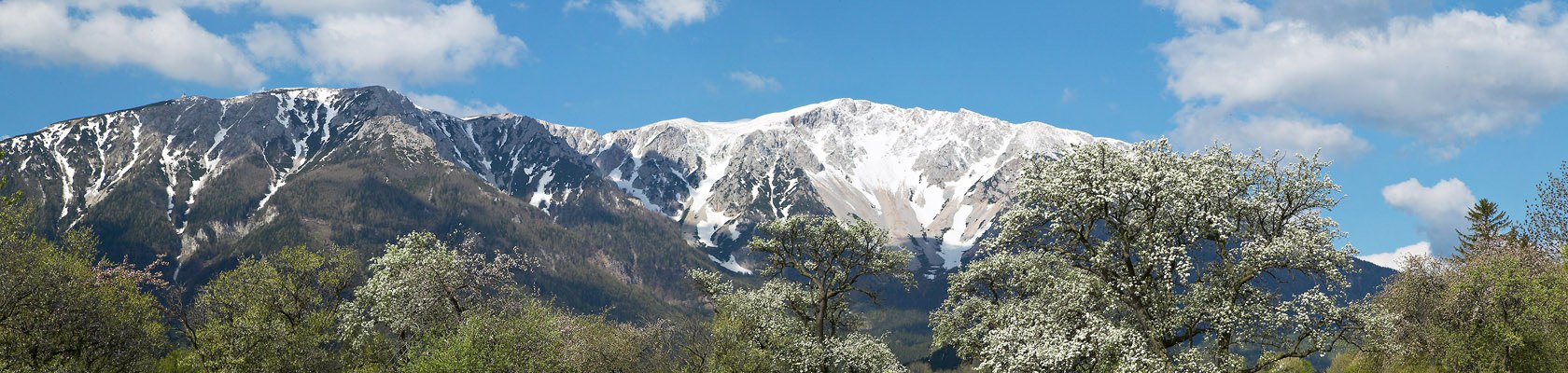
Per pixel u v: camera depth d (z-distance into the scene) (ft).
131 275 161.07
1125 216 124.26
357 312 160.35
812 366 163.63
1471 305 145.07
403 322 157.99
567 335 163.02
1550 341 136.77
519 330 154.71
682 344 165.99
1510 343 136.67
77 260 149.79
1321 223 121.70
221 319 159.74
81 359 135.23
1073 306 120.47
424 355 148.36
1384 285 159.33
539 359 152.76
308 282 168.55
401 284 159.84
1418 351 146.82
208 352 155.33
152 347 154.61
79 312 135.64
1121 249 124.06
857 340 169.37
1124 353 112.47
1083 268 125.90
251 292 161.79
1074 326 119.96
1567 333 135.13
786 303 174.09
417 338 159.22
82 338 137.08
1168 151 125.18
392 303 158.40
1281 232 123.75
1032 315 123.34
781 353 165.78
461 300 164.55
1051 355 113.80
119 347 143.64
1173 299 116.88
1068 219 125.18
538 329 156.25
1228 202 123.13
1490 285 143.43
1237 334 116.88
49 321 131.13
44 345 129.18
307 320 163.22
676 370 163.22
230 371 150.92
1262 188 124.57
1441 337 144.15
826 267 172.04
